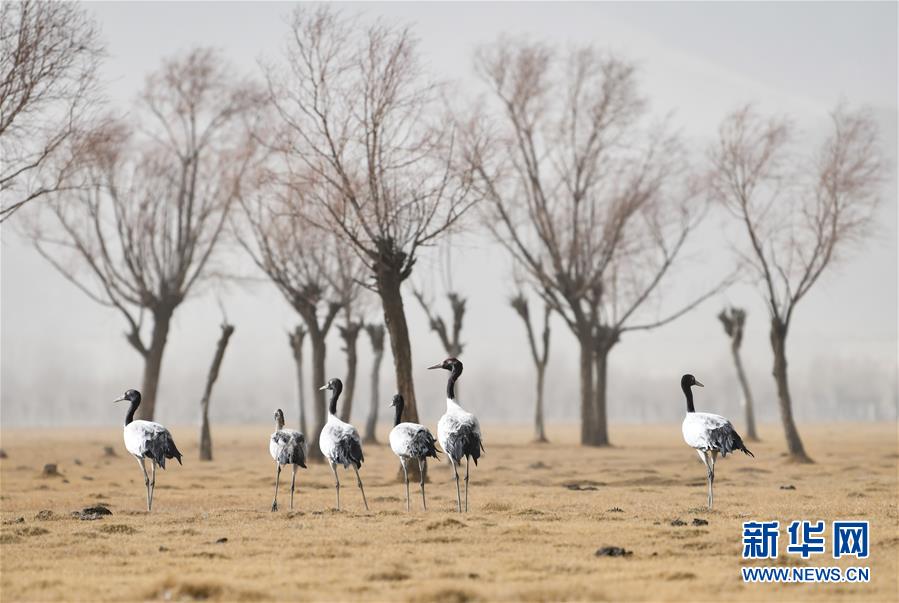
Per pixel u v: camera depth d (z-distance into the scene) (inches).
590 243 4045.3
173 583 808.3
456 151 2536.9
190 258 3828.7
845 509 1379.2
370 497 1697.8
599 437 4060.0
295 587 823.1
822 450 3627.0
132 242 3772.1
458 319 3937.0
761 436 5649.6
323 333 3132.4
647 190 3966.5
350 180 2274.9
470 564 931.3
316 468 2755.9
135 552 1011.3
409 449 1336.1
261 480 2234.3
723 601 768.9
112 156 3189.0
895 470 2491.4
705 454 1384.1
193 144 3850.9
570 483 2095.2
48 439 5999.0
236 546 1045.2
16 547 1042.1
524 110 3863.2
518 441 5191.9
